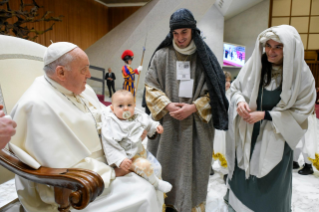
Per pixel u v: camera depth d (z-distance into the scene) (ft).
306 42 28.09
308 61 27.94
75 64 3.45
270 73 4.90
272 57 4.54
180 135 5.40
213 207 6.16
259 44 4.60
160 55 5.34
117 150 3.86
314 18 27.35
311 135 7.38
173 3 17.07
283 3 28.19
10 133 2.51
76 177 2.53
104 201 3.37
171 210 5.82
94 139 3.93
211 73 4.88
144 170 3.92
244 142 5.26
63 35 20.75
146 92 5.49
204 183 5.45
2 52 3.82
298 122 4.79
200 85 5.19
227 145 5.57
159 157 5.52
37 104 3.21
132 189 3.63
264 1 28.78
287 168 5.04
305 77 4.58
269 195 5.08
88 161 3.61
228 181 6.08
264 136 4.96
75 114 3.70
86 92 4.83
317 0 26.86
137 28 18.44
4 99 3.68
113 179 3.81
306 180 7.82
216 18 26.99
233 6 24.89
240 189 5.58
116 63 25.38
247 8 29.78
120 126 4.05
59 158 3.16
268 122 4.94
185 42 4.93
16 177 3.70
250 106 5.02
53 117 3.31
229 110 5.42
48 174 2.68
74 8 21.59
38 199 3.52
